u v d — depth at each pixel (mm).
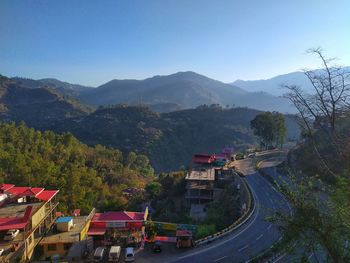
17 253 35219
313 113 17891
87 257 38500
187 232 42969
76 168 100938
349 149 17531
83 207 76250
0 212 41781
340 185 17562
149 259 38125
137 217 47844
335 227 15953
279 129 118312
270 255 36500
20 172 76812
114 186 109312
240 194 66562
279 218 18375
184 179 81500
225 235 45406
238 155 111500
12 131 120500
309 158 47000
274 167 88438
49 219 48250
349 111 16875
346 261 15586
